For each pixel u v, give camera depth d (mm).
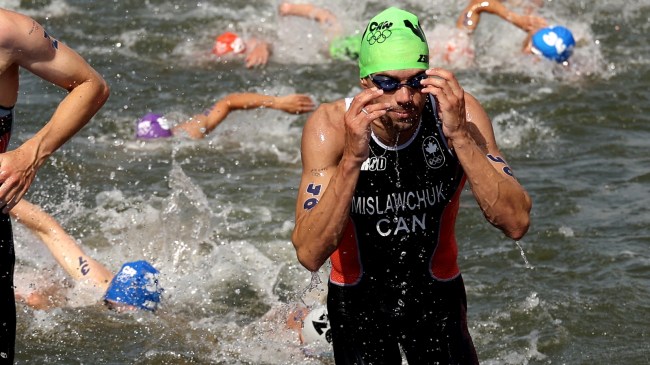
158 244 15633
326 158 9227
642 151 19000
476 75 23484
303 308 13320
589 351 12383
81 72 9445
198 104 21750
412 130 8953
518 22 24516
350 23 27688
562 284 14008
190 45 25484
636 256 14664
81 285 14109
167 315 13664
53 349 12695
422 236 9406
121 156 19062
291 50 24984
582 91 22453
